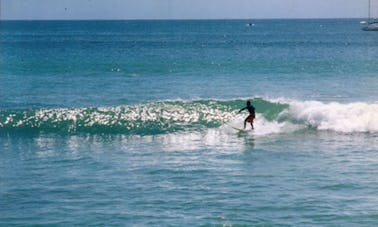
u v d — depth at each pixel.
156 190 23.72
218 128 36.72
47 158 29.72
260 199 22.28
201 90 54.62
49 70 74.75
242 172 26.34
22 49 128.62
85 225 19.75
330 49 125.94
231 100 40.25
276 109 38.56
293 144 32.19
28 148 32.12
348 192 23.06
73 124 37.22
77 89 55.78
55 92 53.72
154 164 28.12
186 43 160.25
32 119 37.81
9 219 20.45
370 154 29.58
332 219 20.02
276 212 20.80
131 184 24.66
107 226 19.62
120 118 37.81
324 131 35.44
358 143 32.19
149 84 59.31
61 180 25.44
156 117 37.97
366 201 21.91
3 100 49.06
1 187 24.39
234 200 22.22
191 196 22.81
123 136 35.25
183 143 33.00
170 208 21.41
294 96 50.56
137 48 133.00
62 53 112.94
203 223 19.78
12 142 33.75
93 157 29.81
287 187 23.86
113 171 26.86
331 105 38.28
